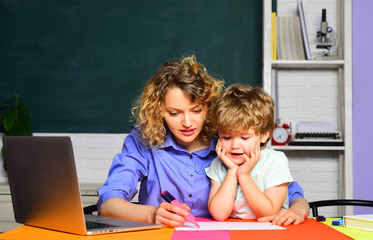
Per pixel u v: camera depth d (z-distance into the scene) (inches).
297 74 130.3
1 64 133.0
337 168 129.0
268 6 117.3
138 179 61.0
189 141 56.0
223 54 129.8
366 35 120.3
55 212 42.6
